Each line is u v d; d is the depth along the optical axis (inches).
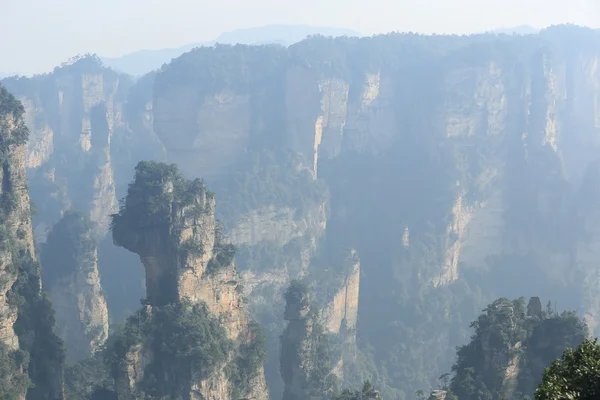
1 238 4178.2
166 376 4244.6
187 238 4382.4
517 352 3838.6
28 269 4643.2
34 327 4571.9
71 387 5157.5
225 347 4392.2
